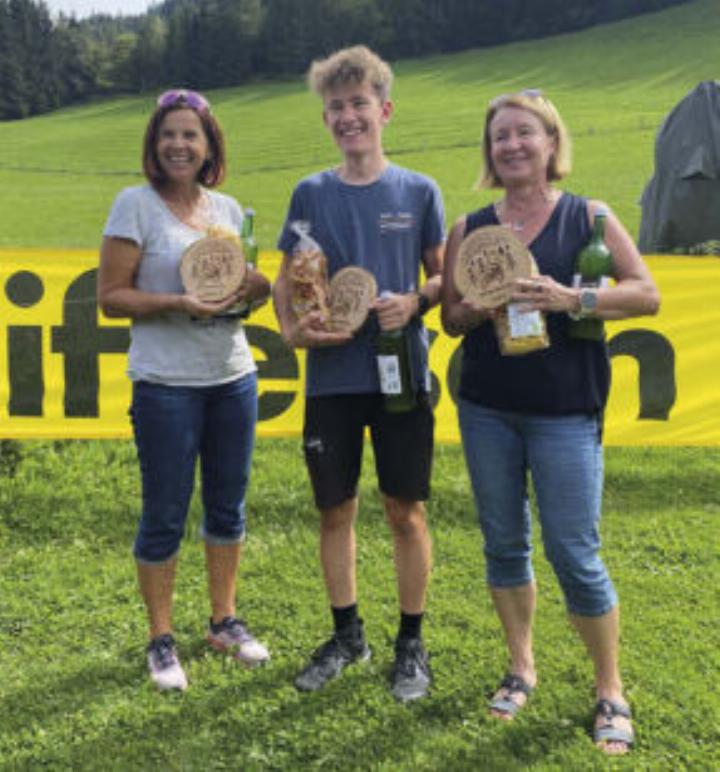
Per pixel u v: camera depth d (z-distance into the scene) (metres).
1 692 3.18
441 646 3.46
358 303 2.92
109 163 30.73
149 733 2.97
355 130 2.93
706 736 2.92
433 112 34.84
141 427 3.09
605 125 27.72
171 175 3.03
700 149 8.35
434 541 4.44
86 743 2.92
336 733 2.96
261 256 4.99
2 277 4.87
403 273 3.01
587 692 3.16
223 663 3.38
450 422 5.20
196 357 3.08
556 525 2.81
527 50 58.12
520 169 2.75
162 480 3.11
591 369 2.79
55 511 4.69
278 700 3.14
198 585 3.98
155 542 3.18
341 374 3.03
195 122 3.01
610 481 5.20
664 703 3.09
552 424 2.78
